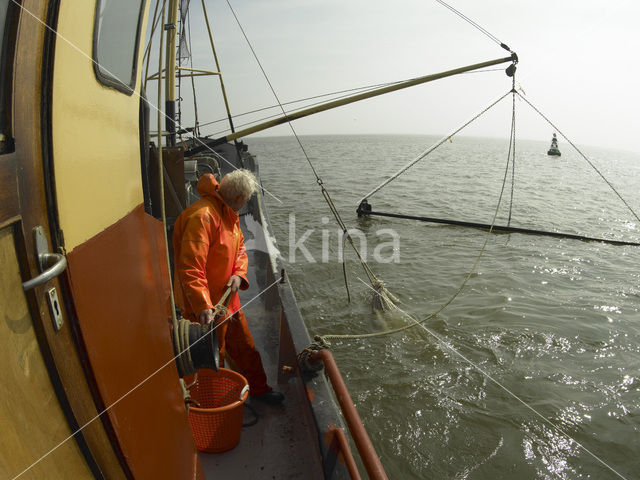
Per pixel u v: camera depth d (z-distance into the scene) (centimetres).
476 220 1692
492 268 1073
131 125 165
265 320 418
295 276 977
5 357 81
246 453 261
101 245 126
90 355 112
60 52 101
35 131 93
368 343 693
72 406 103
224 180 262
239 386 282
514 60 699
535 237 1397
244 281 286
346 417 189
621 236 1474
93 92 123
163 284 201
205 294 238
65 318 104
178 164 364
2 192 80
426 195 2270
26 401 87
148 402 149
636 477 460
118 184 145
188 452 189
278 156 5675
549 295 910
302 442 270
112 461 121
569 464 474
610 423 530
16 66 85
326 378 263
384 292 837
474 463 474
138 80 174
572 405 558
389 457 478
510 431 515
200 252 244
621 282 998
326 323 760
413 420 529
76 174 111
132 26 159
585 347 696
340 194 2216
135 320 146
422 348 681
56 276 98
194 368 215
